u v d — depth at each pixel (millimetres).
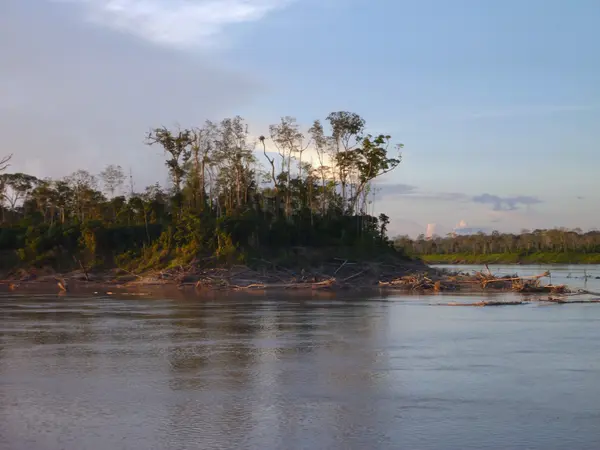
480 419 14820
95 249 84625
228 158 93375
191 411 15430
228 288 64875
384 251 92312
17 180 118125
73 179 110250
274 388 17891
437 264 183875
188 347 25266
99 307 43531
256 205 96312
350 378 19219
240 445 12922
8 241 91375
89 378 19172
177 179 94500
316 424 14391
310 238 89938
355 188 99000
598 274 111188
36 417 14867
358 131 96125
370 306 44500
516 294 58000
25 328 31406
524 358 22719
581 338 27797
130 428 14031
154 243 83000
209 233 78938
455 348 24969
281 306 44562
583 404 16188
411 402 16359
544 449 12766
